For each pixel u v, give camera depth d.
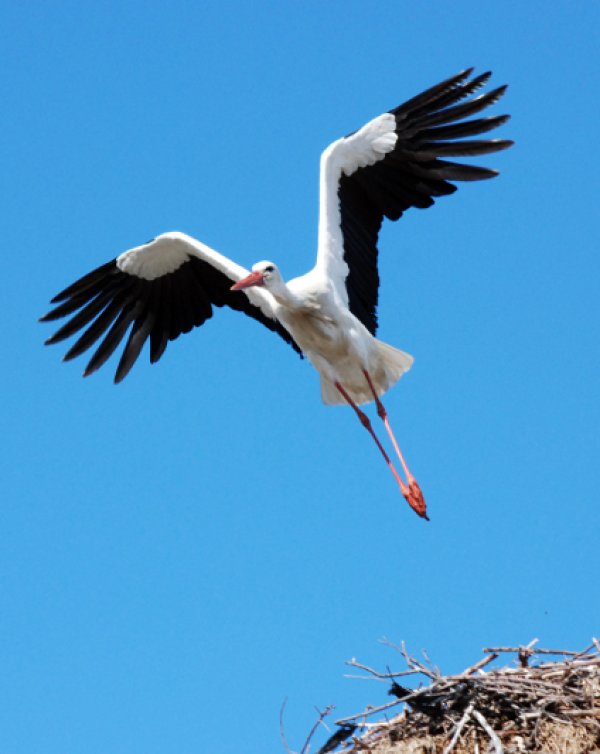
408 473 14.81
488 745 11.37
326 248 14.62
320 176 14.68
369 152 14.81
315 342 14.77
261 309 16.05
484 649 11.97
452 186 15.14
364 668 11.83
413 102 14.77
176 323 16.72
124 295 16.59
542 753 11.13
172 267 16.25
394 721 11.85
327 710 11.70
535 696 11.46
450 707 11.64
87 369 16.66
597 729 11.26
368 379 14.86
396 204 15.28
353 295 14.98
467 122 14.80
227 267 15.02
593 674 11.63
